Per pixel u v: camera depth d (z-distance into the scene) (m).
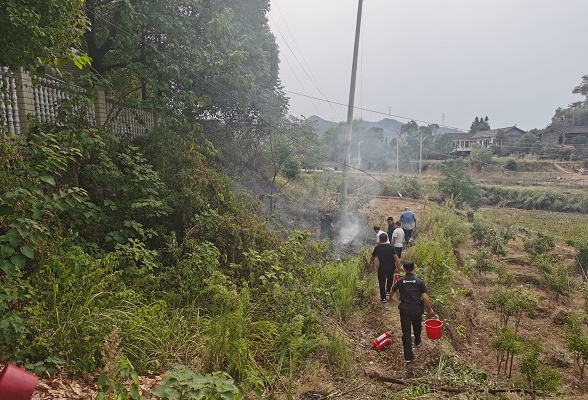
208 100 11.02
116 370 3.07
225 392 2.91
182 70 10.32
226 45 11.26
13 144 5.83
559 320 9.07
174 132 9.68
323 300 7.50
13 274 4.46
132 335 4.69
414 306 6.19
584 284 10.69
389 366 6.09
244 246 7.98
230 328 5.14
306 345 5.71
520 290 8.74
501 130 73.19
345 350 5.79
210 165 11.64
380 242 8.53
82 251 5.42
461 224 17.56
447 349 6.59
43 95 7.34
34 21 5.01
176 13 10.26
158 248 7.50
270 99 16.02
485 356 7.16
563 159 57.91
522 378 5.97
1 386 2.78
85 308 4.54
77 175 6.98
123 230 7.04
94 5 9.58
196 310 6.04
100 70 10.97
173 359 4.78
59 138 6.09
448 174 30.64
